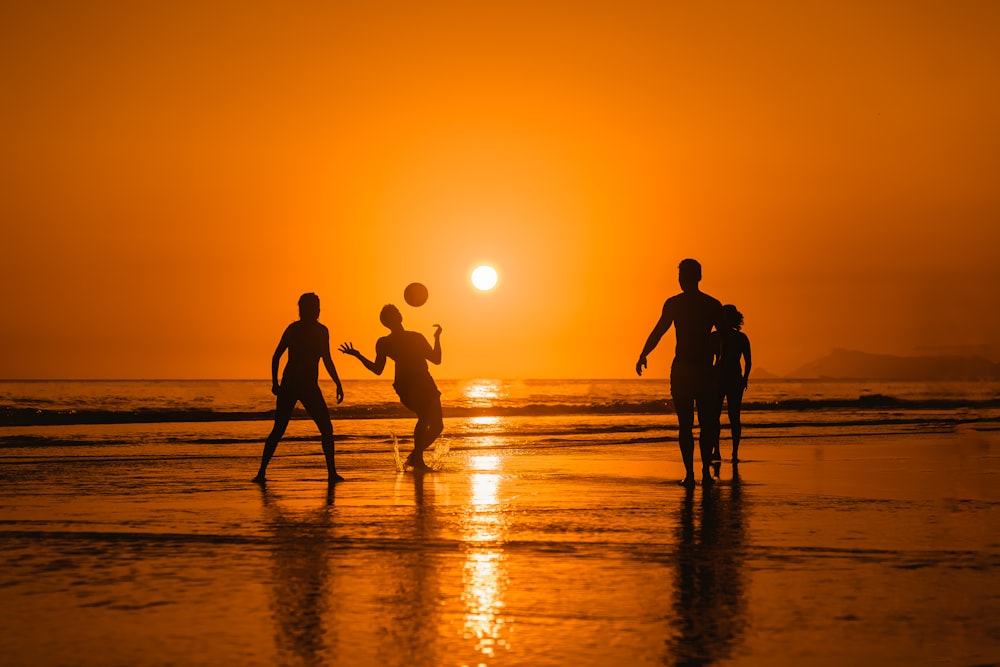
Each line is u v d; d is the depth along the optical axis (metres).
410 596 16.36
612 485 33.19
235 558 19.77
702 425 33.75
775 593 16.52
